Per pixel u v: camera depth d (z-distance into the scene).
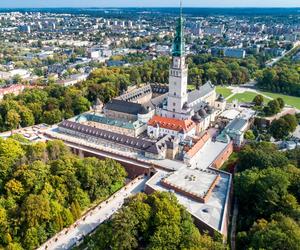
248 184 180.50
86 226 172.50
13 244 151.12
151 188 190.38
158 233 139.88
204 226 157.62
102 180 196.25
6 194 181.38
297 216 157.50
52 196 175.62
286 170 191.62
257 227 151.00
